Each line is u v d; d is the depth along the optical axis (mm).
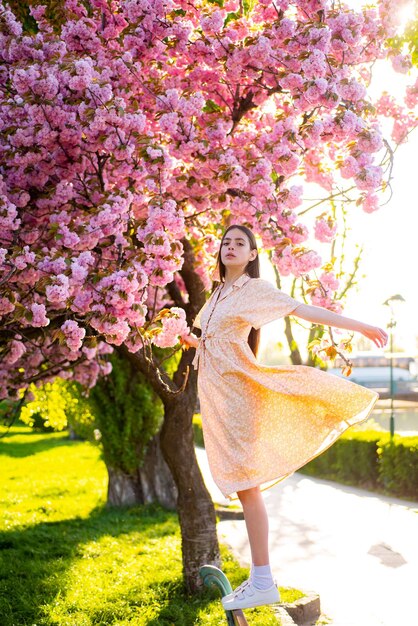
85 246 4887
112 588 6848
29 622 5902
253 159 5414
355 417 3531
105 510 12344
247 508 3506
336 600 6809
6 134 4930
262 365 3531
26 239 5156
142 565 7875
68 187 5145
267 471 3471
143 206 5570
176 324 4840
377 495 14148
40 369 7590
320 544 9383
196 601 6391
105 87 4812
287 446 3521
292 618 6023
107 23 5746
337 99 5094
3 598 6480
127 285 4438
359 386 3471
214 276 4469
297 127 5492
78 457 22625
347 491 14812
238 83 5965
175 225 4824
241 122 6551
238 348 3547
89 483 16047
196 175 5555
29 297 5020
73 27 5332
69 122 4852
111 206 4902
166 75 6059
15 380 7504
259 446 3508
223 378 3553
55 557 8562
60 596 6672
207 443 3625
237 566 7660
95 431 12227
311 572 7910
